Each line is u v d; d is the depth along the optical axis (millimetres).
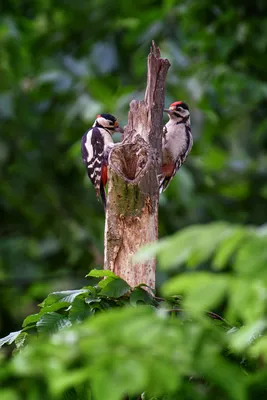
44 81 15203
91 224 15930
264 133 15406
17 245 15359
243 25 13516
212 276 3398
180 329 3551
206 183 15219
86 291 6016
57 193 16156
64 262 15609
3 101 15672
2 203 15977
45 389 3598
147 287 6633
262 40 13414
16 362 3514
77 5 17109
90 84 15203
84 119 14570
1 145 16062
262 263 3334
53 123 16156
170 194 13766
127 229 6695
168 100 13875
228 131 16188
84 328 3588
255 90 13531
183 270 12312
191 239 3383
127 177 6777
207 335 3631
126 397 5117
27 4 17156
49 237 15930
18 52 15609
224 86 13875
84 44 16750
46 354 3514
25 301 15477
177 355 3420
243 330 3613
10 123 16203
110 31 16609
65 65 15484
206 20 13766
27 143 16234
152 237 6723
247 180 15555
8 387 3594
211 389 4113
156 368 3328
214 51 13914
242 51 13742
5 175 16094
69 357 3471
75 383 3463
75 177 16500
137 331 3432
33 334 6070
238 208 15539
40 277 15031
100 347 3441
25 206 16031
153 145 7098
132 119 7160
